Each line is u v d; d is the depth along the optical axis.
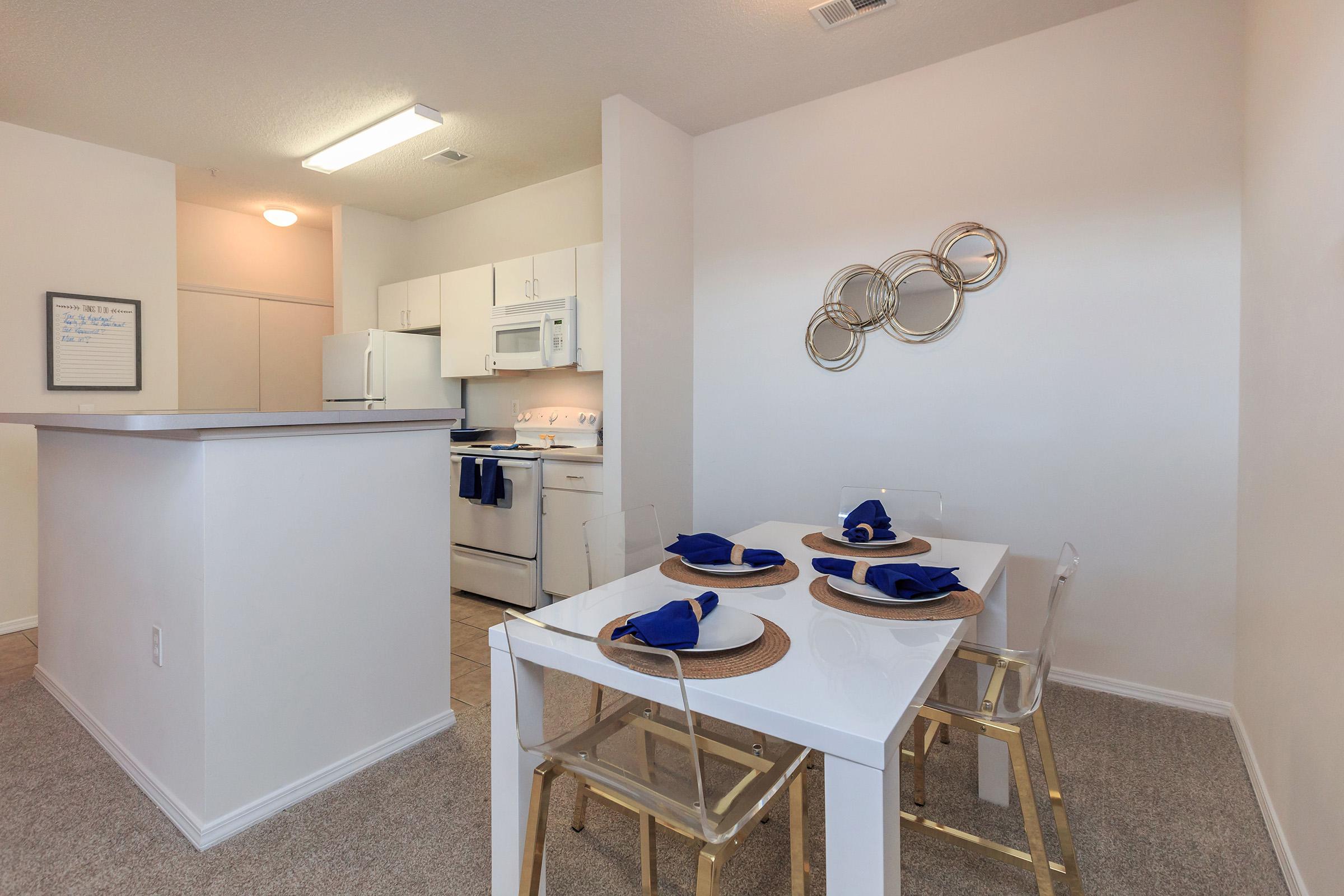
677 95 3.00
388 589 2.03
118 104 3.03
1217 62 2.21
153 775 1.81
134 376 3.56
